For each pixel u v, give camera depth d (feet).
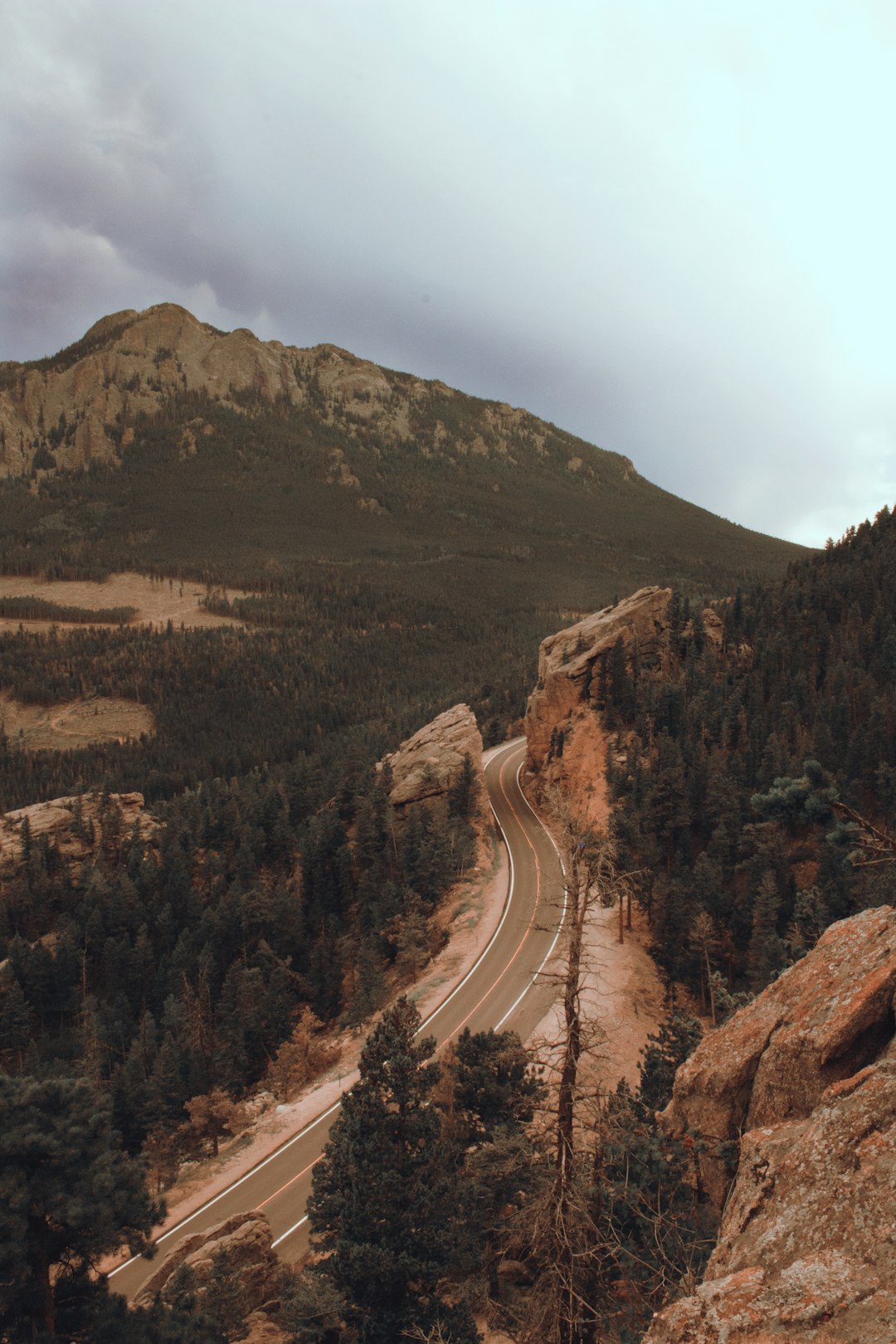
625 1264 52.24
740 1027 45.93
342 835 344.28
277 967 288.30
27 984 327.47
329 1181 90.58
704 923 185.68
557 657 381.81
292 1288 89.76
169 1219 133.90
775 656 350.23
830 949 45.29
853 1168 31.07
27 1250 62.80
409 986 216.33
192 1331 71.26
